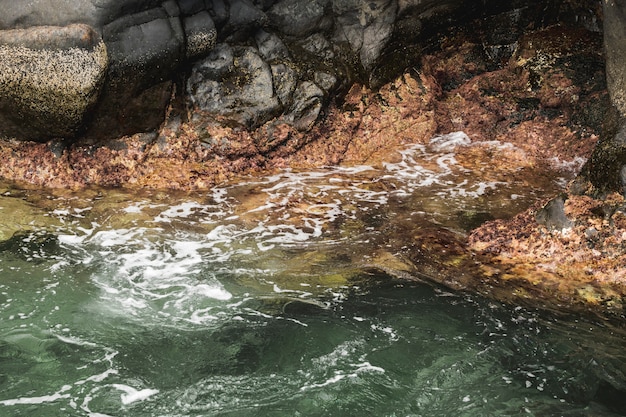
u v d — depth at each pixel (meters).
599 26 7.67
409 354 4.58
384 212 6.12
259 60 6.68
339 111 7.06
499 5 7.79
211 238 5.68
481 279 5.29
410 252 5.58
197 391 4.23
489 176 6.77
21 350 4.48
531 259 5.42
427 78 7.61
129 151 6.33
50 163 6.20
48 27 5.75
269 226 5.86
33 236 5.56
